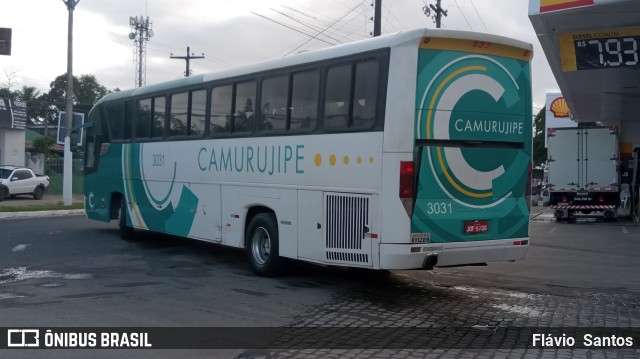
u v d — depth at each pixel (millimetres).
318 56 10445
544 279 12141
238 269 12586
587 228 24281
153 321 8516
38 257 13906
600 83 25891
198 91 13367
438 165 9289
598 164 27391
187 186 13617
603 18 17531
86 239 16812
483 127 9664
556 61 22562
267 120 11461
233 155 12242
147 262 13352
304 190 10547
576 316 9016
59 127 29906
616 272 13125
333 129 10047
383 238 9148
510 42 9789
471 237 9586
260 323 8453
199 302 9641
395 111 9109
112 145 16656
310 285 11008
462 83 9484
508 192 9977
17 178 32938
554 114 42500
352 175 9664
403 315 8945
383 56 9336
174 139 14070
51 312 8969
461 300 10000
